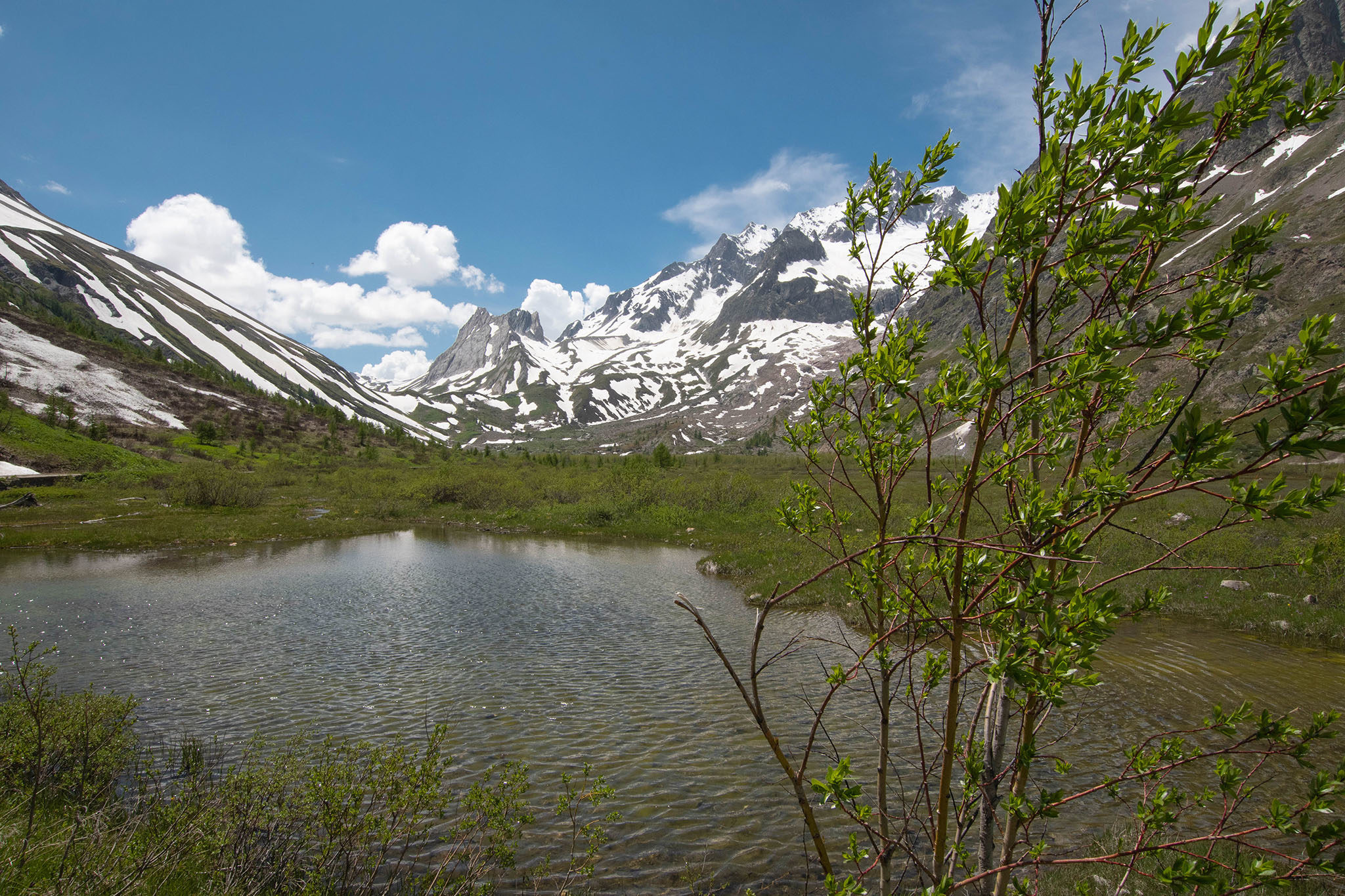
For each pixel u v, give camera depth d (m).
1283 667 12.73
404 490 57.72
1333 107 1.98
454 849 7.18
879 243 2.87
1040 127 2.48
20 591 21.38
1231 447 1.99
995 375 2.35
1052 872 6.24
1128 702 11.04
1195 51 2.11
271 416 127.50
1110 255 2.36
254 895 5.54
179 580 23.64
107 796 6.91
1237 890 2.50
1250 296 2.07
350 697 12.01
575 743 10.02
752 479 58.81
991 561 2.65
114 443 86.25
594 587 22.47
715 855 7.22
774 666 13.46
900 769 8.75
